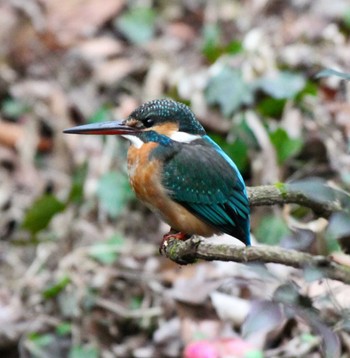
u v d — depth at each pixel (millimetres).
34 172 13680
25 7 15781
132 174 8242
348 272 5570
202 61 14055
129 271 11570
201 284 10477
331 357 5785
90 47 15203
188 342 10148
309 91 12172
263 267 5844
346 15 14125
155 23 15680
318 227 9219
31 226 12328
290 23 14391
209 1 15883
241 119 11891
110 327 11109
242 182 7965
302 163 11812
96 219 12469
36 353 11070
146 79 14141
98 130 8227
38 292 11906
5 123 14258
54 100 14320
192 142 8203
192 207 8070
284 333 9859
